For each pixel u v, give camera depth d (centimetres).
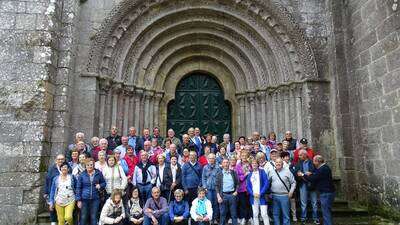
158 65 1233
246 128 1228
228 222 872
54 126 955
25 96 907
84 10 1110
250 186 784
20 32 944
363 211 935
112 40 1100
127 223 740
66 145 971
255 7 1159
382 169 894
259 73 1212
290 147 992
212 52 1301
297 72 1126
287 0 1170
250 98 1227
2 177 861
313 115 1088
